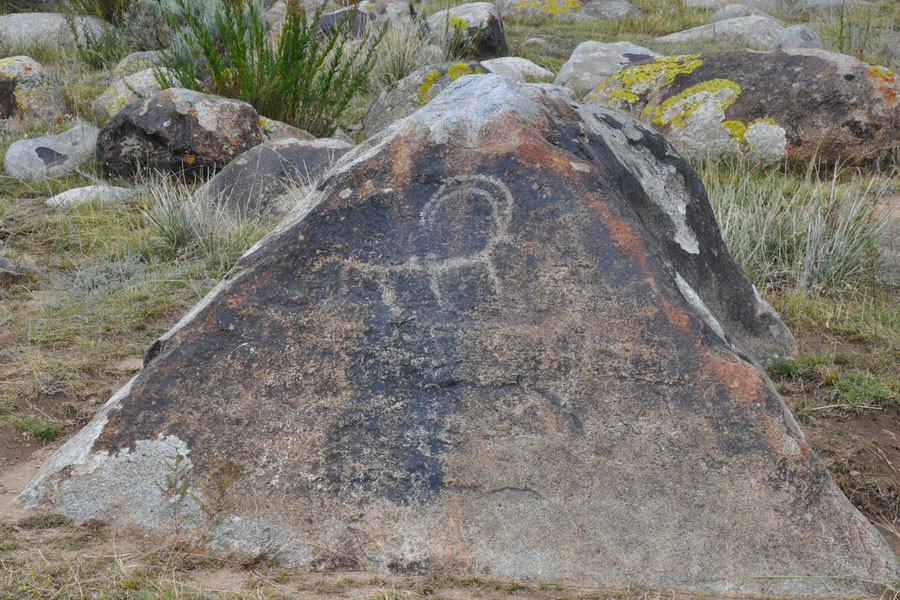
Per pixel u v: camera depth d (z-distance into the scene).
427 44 11.05
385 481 2.38
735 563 2.28
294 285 2.61
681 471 2.36
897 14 16.28
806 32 12.70
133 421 2.47
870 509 2.91
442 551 2.30
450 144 2.78
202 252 5.50
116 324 4.38
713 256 3.86
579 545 2.31
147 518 2.37
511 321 2.52
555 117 3.23
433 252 2.62
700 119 8.01
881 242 5.71
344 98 8.50
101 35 11.95
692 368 2.45
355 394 2.48
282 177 6.29
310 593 2.13
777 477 2.35
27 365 3.80
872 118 7.64
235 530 2.34
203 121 7.26
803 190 6.36
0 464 2.98
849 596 2.25
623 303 2.52
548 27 14.98
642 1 17.70
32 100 9.17
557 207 2.64
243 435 2.44
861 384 3.78
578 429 2.41
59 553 2.23
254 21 8.12
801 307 4.76
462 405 2.45
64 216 6.24
